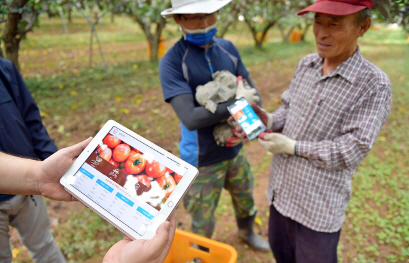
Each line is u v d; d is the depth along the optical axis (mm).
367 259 2635
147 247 939
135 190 1145
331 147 1587
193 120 1907
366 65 1546
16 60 3188
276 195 1950
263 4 6715
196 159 2178
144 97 6152
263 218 3154
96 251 2666
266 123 2018
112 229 2904
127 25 19531
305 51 12641
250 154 4355
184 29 1968
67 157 1224
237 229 2998
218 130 2055
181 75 2018
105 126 1249
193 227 2342
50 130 4617
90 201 1152
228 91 1947
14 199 1825
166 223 1008
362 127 1509
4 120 1778
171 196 1104
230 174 2371
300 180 1760
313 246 1774
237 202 2531
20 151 1871
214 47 2158
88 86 6652
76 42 12445
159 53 10320
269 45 14211
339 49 1522
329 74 1622
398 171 3818
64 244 2707
